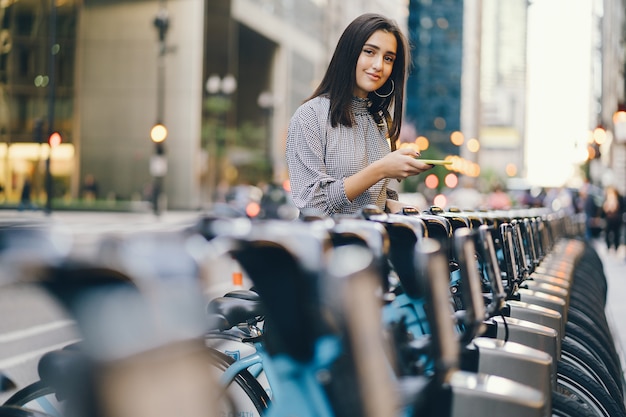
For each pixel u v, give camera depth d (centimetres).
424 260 224
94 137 5834
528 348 273
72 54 5769
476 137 18575
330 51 9812
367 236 190
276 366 183
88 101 5831
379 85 354
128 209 4703
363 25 346
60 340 792
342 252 178
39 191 5488
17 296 1052
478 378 233
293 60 8706
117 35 5819
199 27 5859
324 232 171
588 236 2600
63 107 5728
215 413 141
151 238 136
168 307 132
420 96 14188
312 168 336
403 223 224
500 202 3512
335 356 173
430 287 224
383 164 311
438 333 225
